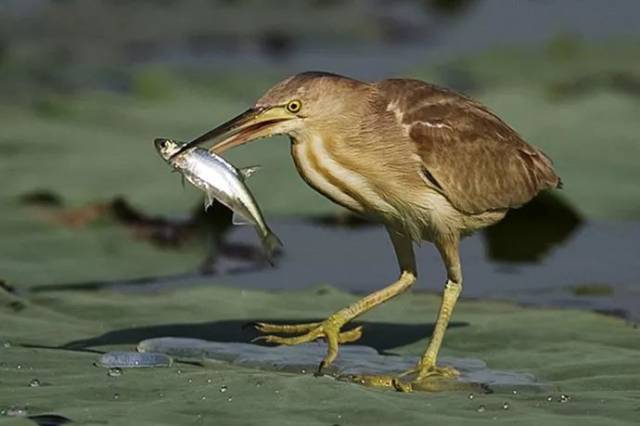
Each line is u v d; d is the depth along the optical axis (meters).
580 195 16.08
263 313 12.07
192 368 10.30
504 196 11.38
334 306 12.34
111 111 19.61
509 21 27.56
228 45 25.42
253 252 14.88
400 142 11.10
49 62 23.58
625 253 15.18
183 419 9.12
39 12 26.09
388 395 9.65
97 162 16.95
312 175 11.16
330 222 15.95
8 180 16.00
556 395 9.90
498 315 12.11
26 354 10.61
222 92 21.61
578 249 15.36
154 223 14.72
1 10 26.14
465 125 11.26
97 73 23.09
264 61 24.52
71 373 10.10
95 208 14.70
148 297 12.48
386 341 11.48
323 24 26.91
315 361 10.76
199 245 14.51
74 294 12.48
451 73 23.50
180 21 26.50
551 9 28.31
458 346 11.26
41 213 14.69
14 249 13.75
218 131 10.85
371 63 24.31
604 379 10.30
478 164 11.24
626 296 13.59
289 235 15.66
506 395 9.89
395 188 11.14
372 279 14.32
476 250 15.38
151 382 9.84
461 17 28.06
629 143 17.84
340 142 11.02
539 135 18.08
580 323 11.77
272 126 10.93
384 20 27.30
